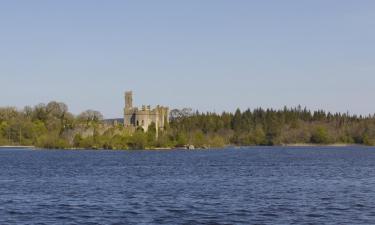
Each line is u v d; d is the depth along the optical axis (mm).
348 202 61375
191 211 55719
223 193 72000
